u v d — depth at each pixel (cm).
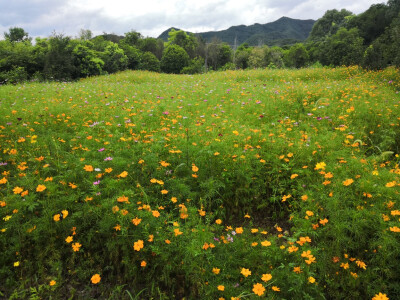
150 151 399
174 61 4750
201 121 575
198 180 364
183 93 927
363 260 258
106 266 268
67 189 316
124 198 272
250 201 360
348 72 1253
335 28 9575
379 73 1196
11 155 389
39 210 302
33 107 653
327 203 294
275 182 375
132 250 268
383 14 5453
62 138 472
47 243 274
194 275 243
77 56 2419
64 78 2225
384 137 494
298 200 341
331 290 236
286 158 404
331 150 410
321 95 748
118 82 1431
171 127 550
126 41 5138
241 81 1296
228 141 457
